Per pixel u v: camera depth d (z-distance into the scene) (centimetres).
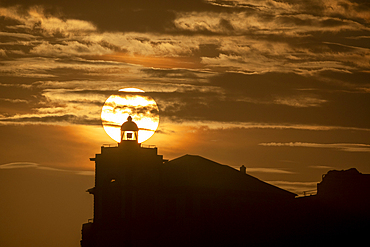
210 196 15512
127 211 15050
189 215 15225
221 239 15100
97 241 15112
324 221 15238
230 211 15600
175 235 14888
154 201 15262
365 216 15150
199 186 15538
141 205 15150
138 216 15050
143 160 15588
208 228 15100
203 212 15300
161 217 15188
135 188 15200
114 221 15025
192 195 15300
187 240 14825
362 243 14562
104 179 15512
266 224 15475
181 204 15300
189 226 14988
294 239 15000
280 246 14938
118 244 14812
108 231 15000
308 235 15000
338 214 15325
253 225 15475
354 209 15338
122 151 15350
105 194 15288
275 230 15250
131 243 14812
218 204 15550
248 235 15212
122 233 14862
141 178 15400
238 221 15525
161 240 14862
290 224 15362
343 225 15038
